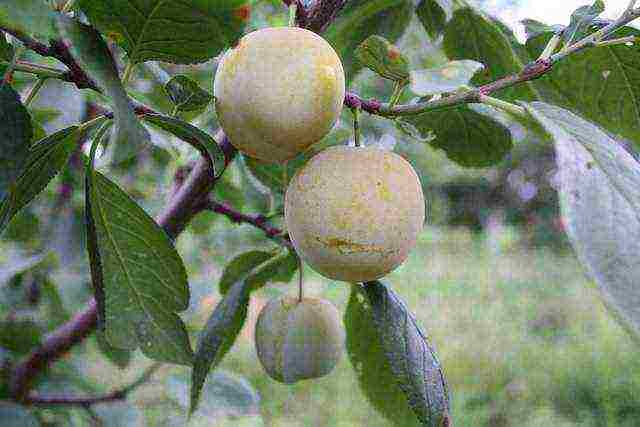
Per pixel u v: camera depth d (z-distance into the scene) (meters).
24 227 0.46
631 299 0.17
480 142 0.36
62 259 0.47
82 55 0.19
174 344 0.28
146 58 0.22
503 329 1.50
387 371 0.34
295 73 0.22
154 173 0.54
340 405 1.12
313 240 0.23
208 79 0.50
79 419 0.46
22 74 0.38
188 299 0.27
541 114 0.21
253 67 0.22
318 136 0.23
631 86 0.31
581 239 0.18
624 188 0.19
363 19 0.36
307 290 1.39
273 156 0.24
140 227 0.26
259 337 0.31
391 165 0.24
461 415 1.10
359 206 0.23
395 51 0.23
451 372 1.24
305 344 0.30
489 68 0.36
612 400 1.13
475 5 0.35
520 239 2.46
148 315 0.28
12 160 0.21
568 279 1.95
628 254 0.18
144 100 0.36
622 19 0.25
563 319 1.55
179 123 0.22
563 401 1.14
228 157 0.31
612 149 0.21
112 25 0.21
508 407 1.12
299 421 1.07
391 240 0.23
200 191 0.32
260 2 0.43
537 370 1.24
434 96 0.25
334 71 0.22
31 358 0.38
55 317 0.49
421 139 0.26
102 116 0.24
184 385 0.45
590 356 1.27
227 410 0.44
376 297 0.27
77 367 0.48
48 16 0.19
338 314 0.32
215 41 0.21
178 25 0.21
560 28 0.31
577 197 0.18
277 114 0.22
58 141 0.24
